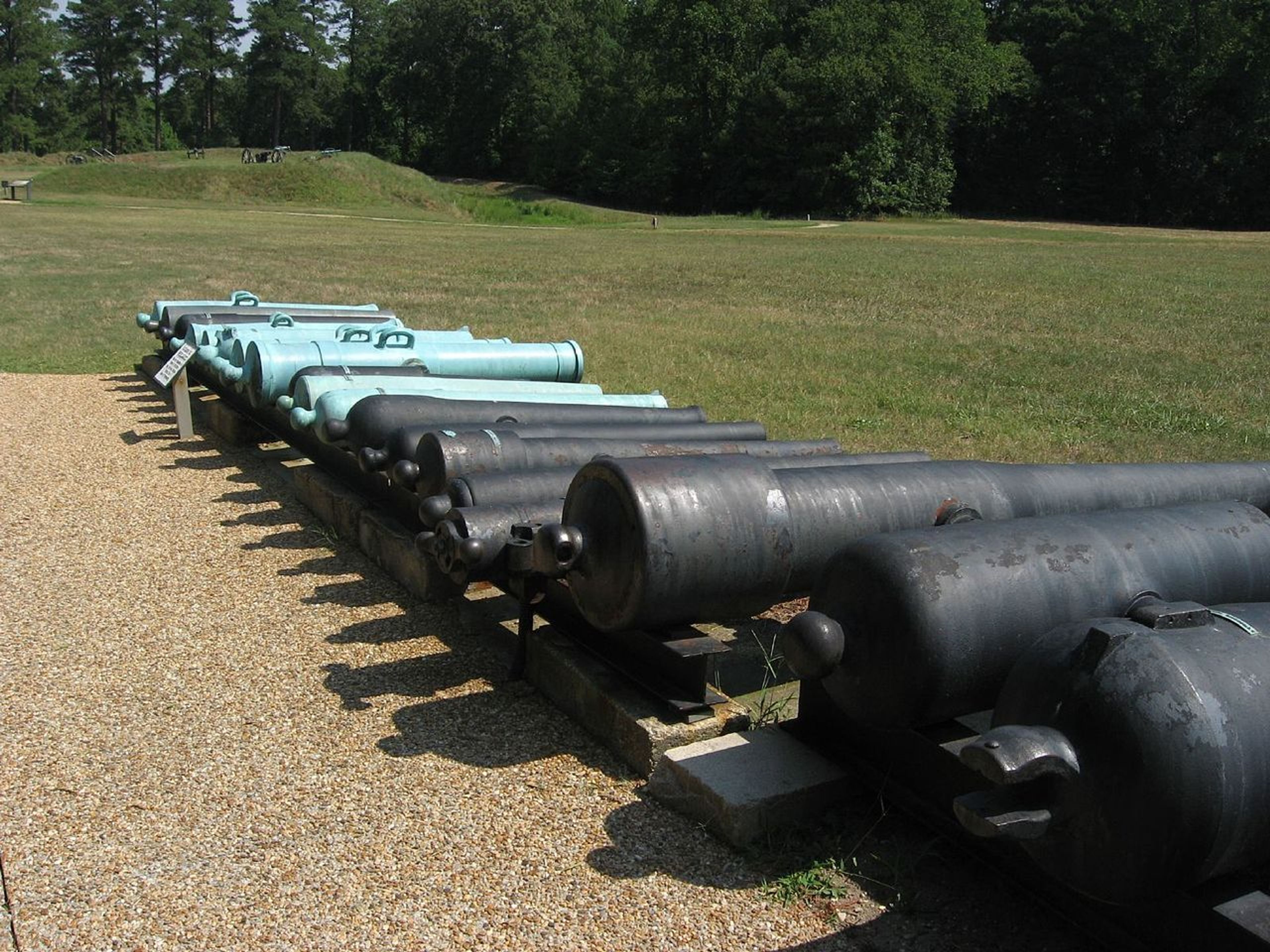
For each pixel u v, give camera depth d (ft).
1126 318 60.03
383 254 96.89
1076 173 252.01
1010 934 11.10
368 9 377.09
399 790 13.44
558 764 14.19
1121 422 34.83
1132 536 12.90
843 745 13.28
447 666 16.94
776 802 12.55
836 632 11.37
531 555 14.60
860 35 233.55
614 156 278.67
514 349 30.27
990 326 56.75
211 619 18.61
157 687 16.08
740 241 124.47
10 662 16.80
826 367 43.78
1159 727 8.87
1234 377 42.98
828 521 15.14
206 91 396.57
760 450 21.31
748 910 11.40
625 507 13.19
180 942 10.67
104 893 11.37
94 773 13.70
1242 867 9.46
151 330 37.17
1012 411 36.32
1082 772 9.12
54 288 68.13
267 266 83.30
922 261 94.73
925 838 12.58
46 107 365.20
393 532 20.47
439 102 335.88
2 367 43.01
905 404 36.81
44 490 26.20
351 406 22.76
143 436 31.65
